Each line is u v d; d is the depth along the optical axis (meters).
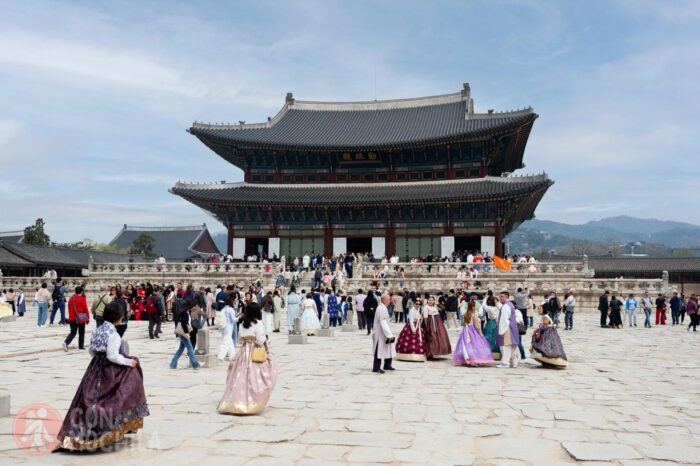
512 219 81.50
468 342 23.05
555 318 40.72
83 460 10.30
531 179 68.56
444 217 72.19
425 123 81.50
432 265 61.53
